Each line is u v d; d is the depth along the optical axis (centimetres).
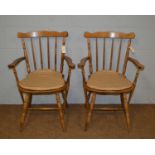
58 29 213
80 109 229
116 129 196
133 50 206
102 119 212
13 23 209
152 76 229
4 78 229
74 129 196
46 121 208
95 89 175
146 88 233
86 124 190
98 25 212
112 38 210
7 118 213
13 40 215
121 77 196
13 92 235
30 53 221
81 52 221
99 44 217
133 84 182
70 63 179
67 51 220
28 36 202
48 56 211
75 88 233
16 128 197
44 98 237
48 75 199
